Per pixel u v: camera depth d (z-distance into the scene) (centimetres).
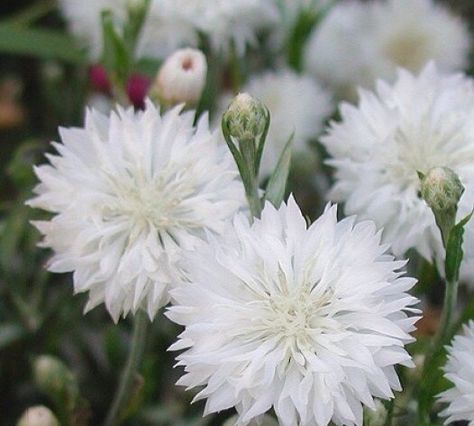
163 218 29
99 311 39
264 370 27
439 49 43
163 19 39
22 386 37
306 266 28
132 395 33
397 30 43
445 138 32
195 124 34
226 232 28
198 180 30
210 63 39
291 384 27
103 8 41
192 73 33
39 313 38
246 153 28
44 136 44
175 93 34
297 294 27
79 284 29
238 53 40
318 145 40
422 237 31
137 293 29
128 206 30
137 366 32
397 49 43
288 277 27
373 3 45
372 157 32
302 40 41
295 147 39
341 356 27
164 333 37
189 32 39
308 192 40
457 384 28
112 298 29
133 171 30
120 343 37
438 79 34
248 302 27
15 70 47
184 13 39
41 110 46
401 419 32
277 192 29
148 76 40
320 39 43
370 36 43
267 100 39
